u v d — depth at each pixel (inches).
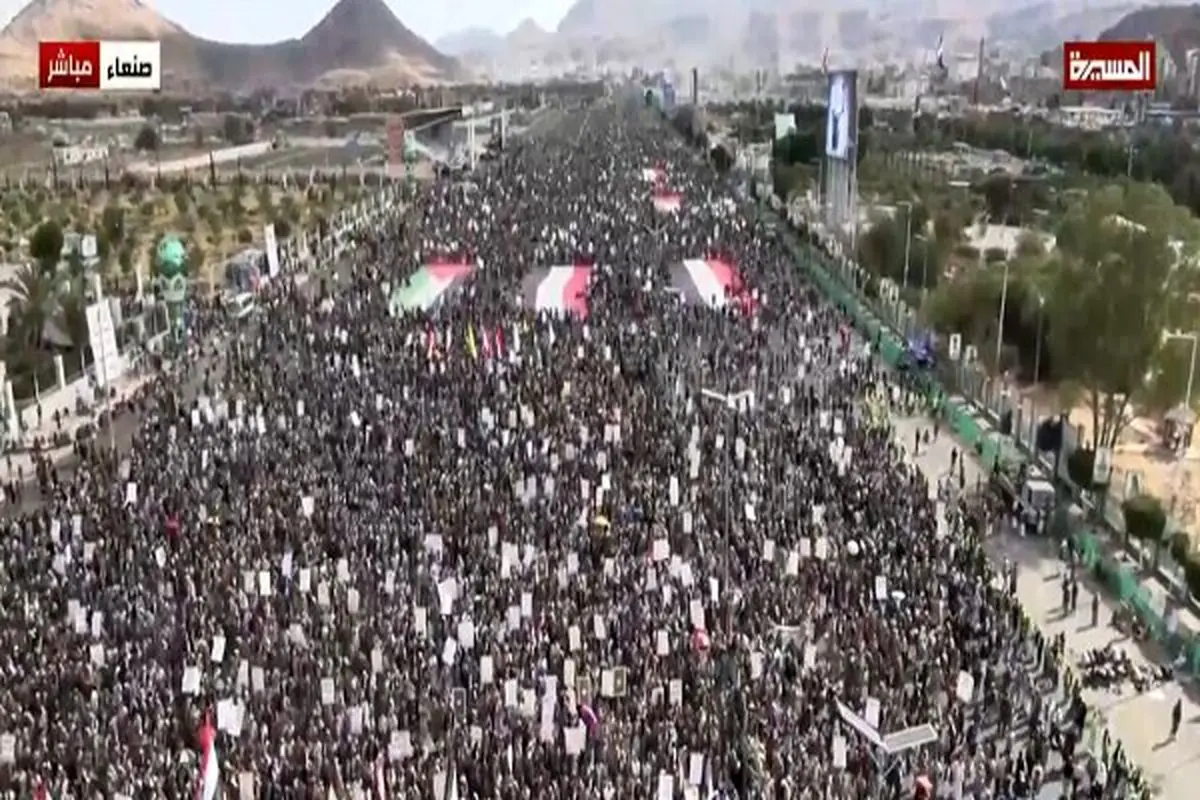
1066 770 1337.4
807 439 2235.5
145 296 3745.1
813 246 4340.6
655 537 1764.3
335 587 1617.9
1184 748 1476.4
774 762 1269.7
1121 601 1861.5
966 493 2230.6
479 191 5452.8
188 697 1366.9
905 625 1560.0
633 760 1275.8
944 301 3144.7
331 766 1249.4
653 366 2684.5
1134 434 2765.7
